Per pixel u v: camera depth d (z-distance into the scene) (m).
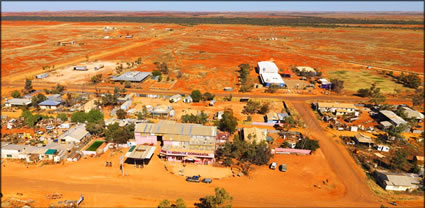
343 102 97.31
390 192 48.81
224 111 81.75
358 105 93.19
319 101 97.94
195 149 58.03
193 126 63.59
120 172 53.56
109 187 48.97
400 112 79.94
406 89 111.62
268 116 79.50
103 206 44.12
